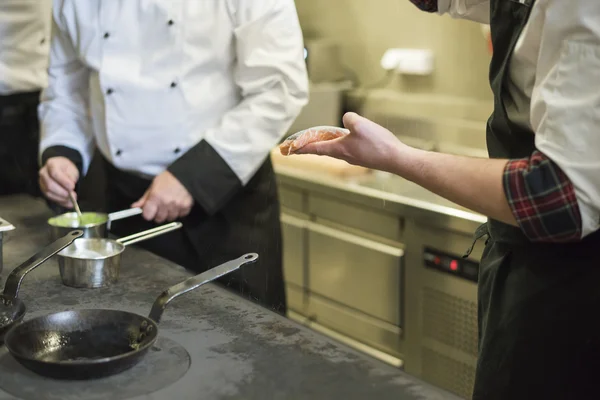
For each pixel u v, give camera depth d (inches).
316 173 104.5
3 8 103.1
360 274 97.8
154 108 76.1
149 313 48.7
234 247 78.9
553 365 48.1
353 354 44.5
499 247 51.7
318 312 105.7
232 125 75.7
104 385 40.5
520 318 49.0
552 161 41.8
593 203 41.3
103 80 75.8
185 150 77.3
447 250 86.7
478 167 44.6
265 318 49.6
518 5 47.0
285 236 107.6
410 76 115.7
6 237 68.1
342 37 124.3
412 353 94.0
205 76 76.9
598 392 47.1
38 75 106.5
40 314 50.8
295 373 42.1
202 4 74.5
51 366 39.8
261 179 80.5
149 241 77.5
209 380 41.3
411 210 89.0
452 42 109.7
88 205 87.0
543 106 43.1
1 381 40.7
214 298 52.9
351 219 98.0
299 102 77.5
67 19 77.9
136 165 78.2
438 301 89.3
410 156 46.8
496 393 50.8
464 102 109.3
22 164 106.9
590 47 40.3
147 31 75.4
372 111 119.6
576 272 46.7
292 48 76.6
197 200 74.4
